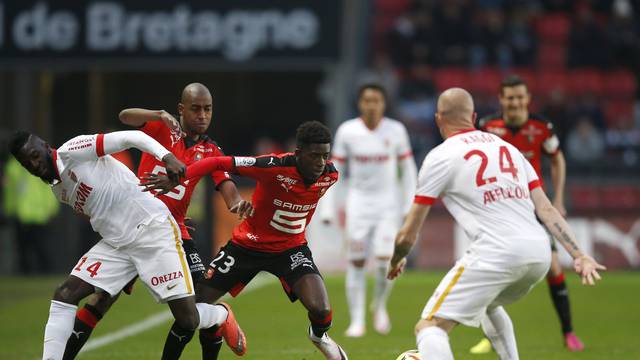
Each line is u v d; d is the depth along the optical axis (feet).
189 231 81.66
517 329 120.06
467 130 71.15
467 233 68.33
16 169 200.54
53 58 195.72
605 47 249.75
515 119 102.17
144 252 71.67
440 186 68.49
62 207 205.87
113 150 70.23
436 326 67.10
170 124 73.61
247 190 195.83
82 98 255.09
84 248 206.28
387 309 140.67
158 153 68.85
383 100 122.01
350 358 92.63
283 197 75.77
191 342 107.55
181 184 75.97
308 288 75.97
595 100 238.07
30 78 216.74
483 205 67.51
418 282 173.88
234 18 194.39
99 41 195.62
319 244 192.65
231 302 148.25
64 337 71.36
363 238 118.21
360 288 116.67
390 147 121.29
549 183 194.59
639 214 194.80
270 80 265.34
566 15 258.57
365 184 120.47
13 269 206.49
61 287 72.33
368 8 262.88
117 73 259.39
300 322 125.80
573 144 217.36
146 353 98.73
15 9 195.62
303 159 73.51
